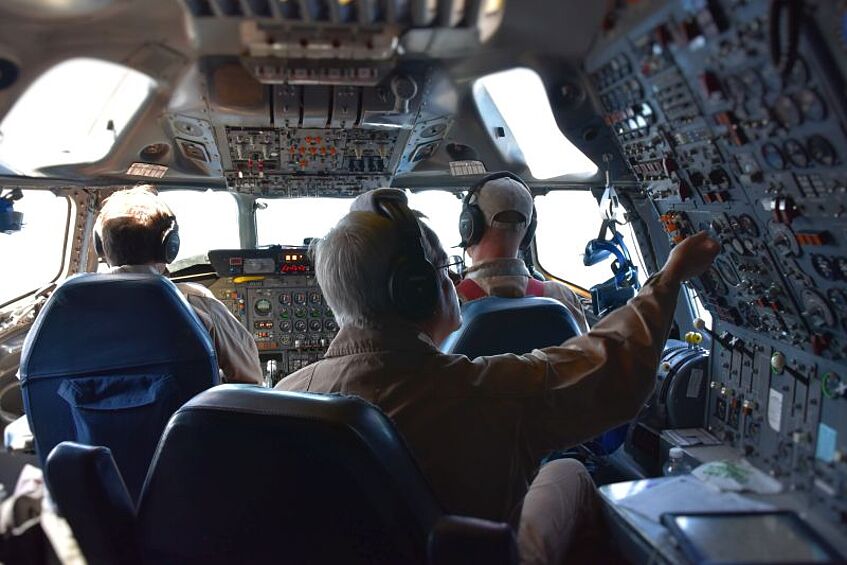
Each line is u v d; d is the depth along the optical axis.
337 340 1.41
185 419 1.10
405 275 1.33
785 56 1.02
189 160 3.21
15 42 1.67
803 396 1.47
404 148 2.85
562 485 1.56
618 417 1.43
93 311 2.07
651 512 1.32
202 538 1.15
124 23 1.60
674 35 1.24
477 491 1.34
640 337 1.45
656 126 1.53
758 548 1.08
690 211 1.69
